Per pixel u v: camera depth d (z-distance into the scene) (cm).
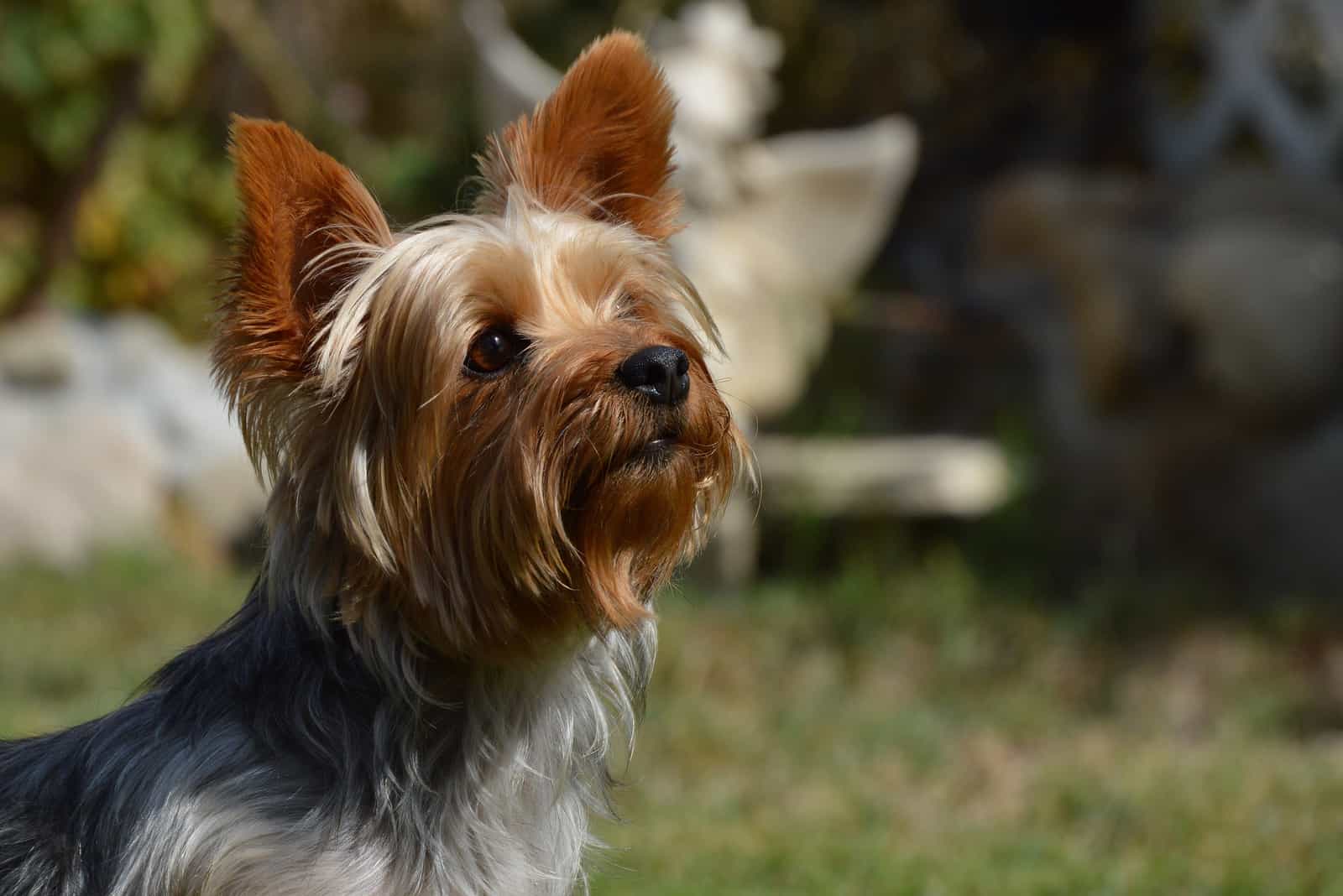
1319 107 1477
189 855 477
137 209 1809
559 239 530
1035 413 1484
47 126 1705
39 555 1505
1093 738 1088
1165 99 1608
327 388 502
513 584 514
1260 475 1323
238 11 1681
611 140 570
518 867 529
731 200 1445
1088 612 1284
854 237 1498
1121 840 850
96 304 1817
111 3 1608
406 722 518
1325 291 1293
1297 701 1163
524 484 499
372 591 512
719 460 544
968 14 1725
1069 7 1683
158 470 1578
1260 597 1298
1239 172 1462
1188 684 1210
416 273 500
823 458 1384
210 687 520
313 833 493
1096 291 1388
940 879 762
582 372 503
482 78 1419
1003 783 973
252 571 1541
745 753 1059
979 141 1781
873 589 1330
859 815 911
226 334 502
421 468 502
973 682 1229
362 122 1889
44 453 1530
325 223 520
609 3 1812
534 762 540
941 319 1579
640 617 534
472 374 510
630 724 573
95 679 1170
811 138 1792
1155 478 1361
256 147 493
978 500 1409
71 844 500
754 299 1441
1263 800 891
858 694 1219
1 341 1584
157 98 1772
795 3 1745
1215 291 1307
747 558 1377
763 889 759
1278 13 1461
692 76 1414
